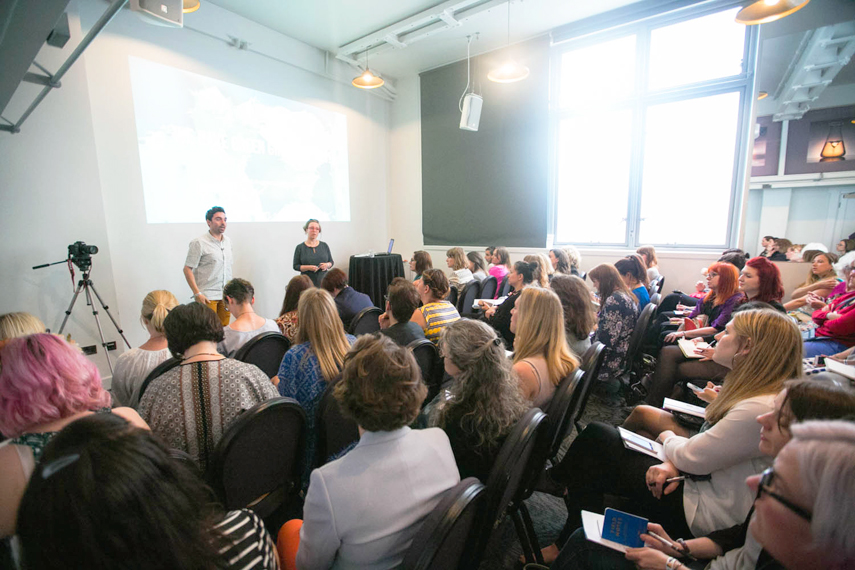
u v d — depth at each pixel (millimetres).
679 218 4531
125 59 3484
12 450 775
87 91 3070
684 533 1177
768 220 3969
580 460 1439
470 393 1084
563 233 5332
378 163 6402
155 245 3768
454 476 850
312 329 1581
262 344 1946
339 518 707
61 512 390
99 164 3373
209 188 4188
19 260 2820
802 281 3633
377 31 4680
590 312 2199
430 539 634
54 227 2961
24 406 795
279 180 4906
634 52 4504
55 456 418
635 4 4230
